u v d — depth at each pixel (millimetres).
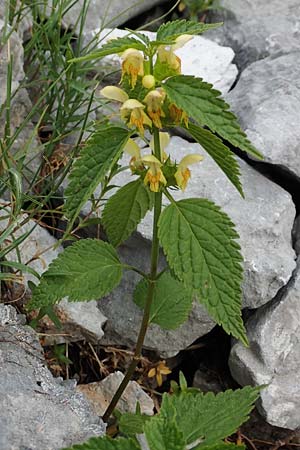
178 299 3449
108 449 2461
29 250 3812
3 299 3682
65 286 3145
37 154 4227
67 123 4188
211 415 2793
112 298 3922
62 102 4434
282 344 3875
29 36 4539
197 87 2656
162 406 2615
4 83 4027
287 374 3877
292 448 4051
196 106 2639
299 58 4699
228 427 2734
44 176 4102
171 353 3945
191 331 3891
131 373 3432
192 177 4016
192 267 2848
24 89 4195
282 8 5289
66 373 3854
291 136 4141
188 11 5297
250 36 5031
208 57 4691
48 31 4293
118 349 3980
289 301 3889
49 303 3133
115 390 3766
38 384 3154
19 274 3721
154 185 2877
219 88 4633
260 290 3783
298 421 3877
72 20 4812
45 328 3682
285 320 3887
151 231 3799
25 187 4145
